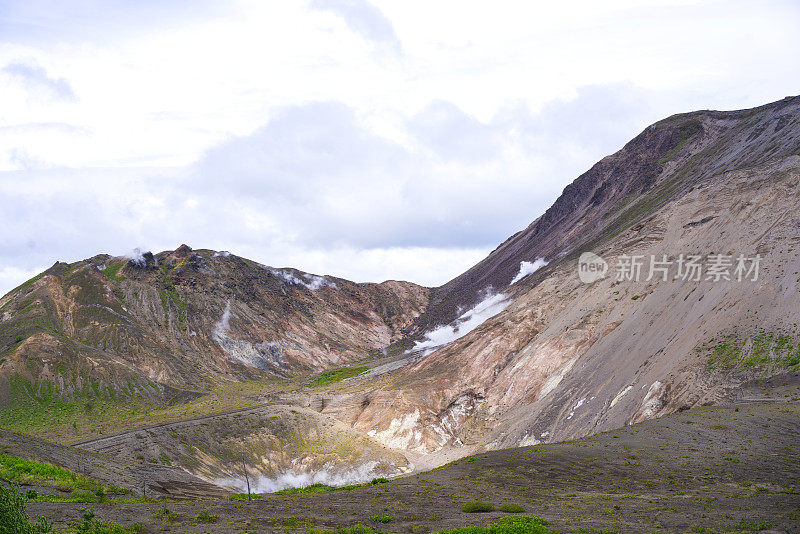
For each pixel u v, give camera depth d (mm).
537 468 53531
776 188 103938
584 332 116125
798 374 69375
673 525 34031
